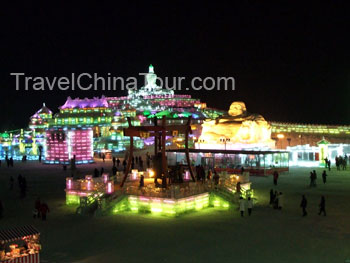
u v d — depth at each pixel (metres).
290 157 61.06
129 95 148.38
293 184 40.09
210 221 24.56
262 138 63.50
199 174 34.66
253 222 24.12
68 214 27.47
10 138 84.69
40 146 76.25
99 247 19.45
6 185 42.12
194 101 143.00
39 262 16.62
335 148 62.97
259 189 37.00
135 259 17.53
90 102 78.75
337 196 32.72
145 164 60.84
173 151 52.38
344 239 20.31
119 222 24.61
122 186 31.25
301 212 26.80
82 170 55.19
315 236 20.91
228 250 18.64
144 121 101.25
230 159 51.25
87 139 66.31
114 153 76.19
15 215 27.48
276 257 17.58
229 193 29.38
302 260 17.16
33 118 80.88
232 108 65.81
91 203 27.91
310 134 79.38
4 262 15.01
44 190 38.28
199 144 63.56
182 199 26.70
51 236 21.67
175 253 18.30
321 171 51.47
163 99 140.88
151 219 25.27
